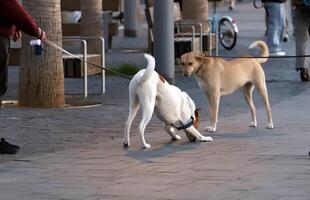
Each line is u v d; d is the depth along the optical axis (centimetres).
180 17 2236
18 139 1141
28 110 1386
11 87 1703
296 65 1748
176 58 1903
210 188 848
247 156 1012
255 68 1209
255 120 1232
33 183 882
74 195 827
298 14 1728
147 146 1068
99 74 1770
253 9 4006
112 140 1134
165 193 830
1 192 844
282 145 1083
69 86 1714
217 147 1074
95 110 1395
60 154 1038
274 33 2170
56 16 1389
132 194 828
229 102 1481
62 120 1295
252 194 820
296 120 1285
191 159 998
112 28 2411
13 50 1587
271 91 1608
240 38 2688
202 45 2012
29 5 1379
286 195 815
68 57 1525
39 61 1400
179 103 1091
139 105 1081
